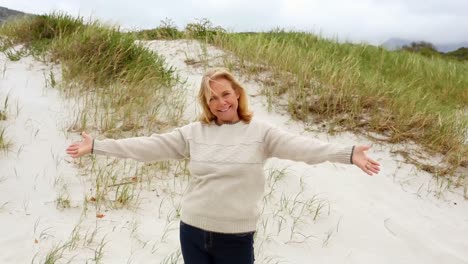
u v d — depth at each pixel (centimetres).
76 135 544
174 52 855
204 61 803
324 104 675
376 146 611
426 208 510
